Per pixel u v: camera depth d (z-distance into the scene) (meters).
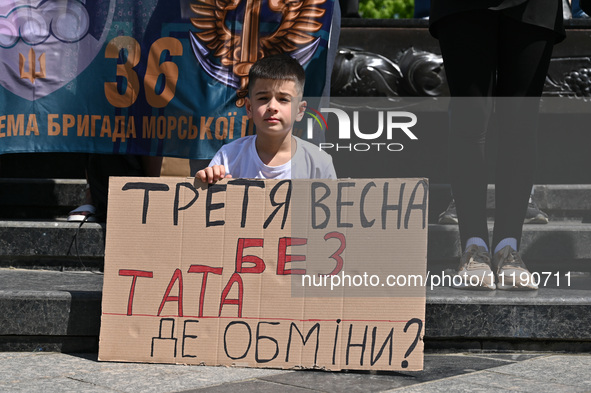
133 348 2.67
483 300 2.86
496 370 2.58
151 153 3.83
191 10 3.81
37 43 3.81
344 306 2.63
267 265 2.70
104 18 3.82
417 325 2.57
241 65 3.83
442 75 5.16
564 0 5.40
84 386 2.29
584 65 5.11
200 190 2.78
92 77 3.82
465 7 3.17
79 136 3.82
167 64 3.82
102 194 4.09
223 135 3.83
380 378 2.49
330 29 3.88
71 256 3.78
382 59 5.20
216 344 2.65
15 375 2.44
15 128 3.81
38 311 2.85
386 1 18.81
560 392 2.26
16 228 3.78
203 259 2.73
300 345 2.61
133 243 2.75
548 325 2.86
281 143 3.11
